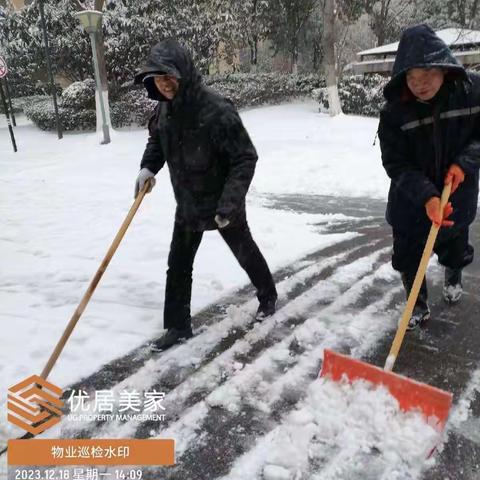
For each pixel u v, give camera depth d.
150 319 3.35
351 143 10.46
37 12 16.39
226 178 2.65
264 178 7.61
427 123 2.47
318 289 3.64
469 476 1.95
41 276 4.09
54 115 16.20
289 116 15.90
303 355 2.81
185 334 3.02
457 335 2.94
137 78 2.39
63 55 16.91
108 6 17.09
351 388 2.32
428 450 2.03
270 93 18.42
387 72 16.75
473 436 2.15
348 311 3.29
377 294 3.53
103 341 3.06
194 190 2.62
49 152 12.08
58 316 3.40
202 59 17.67
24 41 16.88
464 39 14.55
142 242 4.84
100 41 13.22
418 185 2.46
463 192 2.62
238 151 2.50
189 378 2.66
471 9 20.61
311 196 6.57
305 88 19.45
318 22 21.61
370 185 6.92
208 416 2.36
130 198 6.69
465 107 2.40
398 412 2.17
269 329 3.10
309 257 4.28
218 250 4.54
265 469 2.01
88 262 4.38
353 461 2.03
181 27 16.77
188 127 2.47
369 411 2.19
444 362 2.68
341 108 16.23
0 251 4.75
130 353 2.94
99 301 3.62
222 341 3.01
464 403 2.36
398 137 2.56
